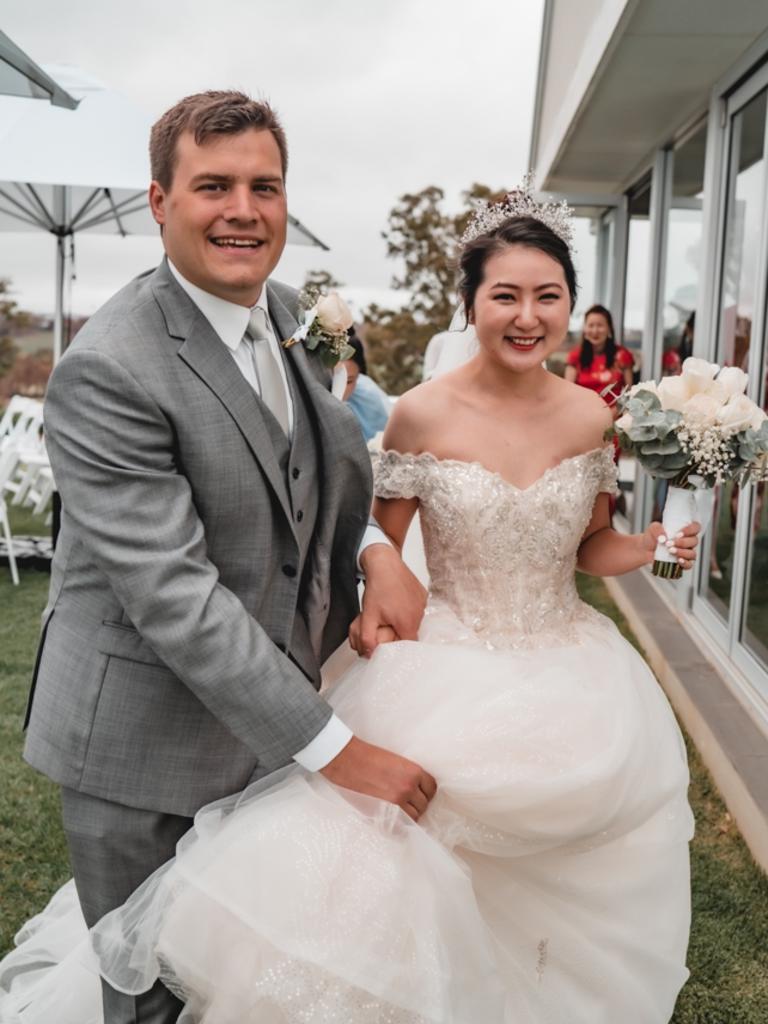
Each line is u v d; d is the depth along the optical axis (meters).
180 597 1.82
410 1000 1.83
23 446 10.37
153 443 1.89
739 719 4.27
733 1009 2.66
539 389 2.49
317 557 2.18
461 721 2.04
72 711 2.02
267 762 1.89
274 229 1.96
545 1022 2.10
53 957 2.70
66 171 7.20
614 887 2.17
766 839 3.27
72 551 2.06
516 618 2.42
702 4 4.60
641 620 6.05
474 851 2.10
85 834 2.06
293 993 1.86
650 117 6.90
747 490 4.84
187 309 1.98
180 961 1.91
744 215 5.28
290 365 2.17
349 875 1.89
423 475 2.48
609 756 2.04
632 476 8.76
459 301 2.53
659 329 7.94
